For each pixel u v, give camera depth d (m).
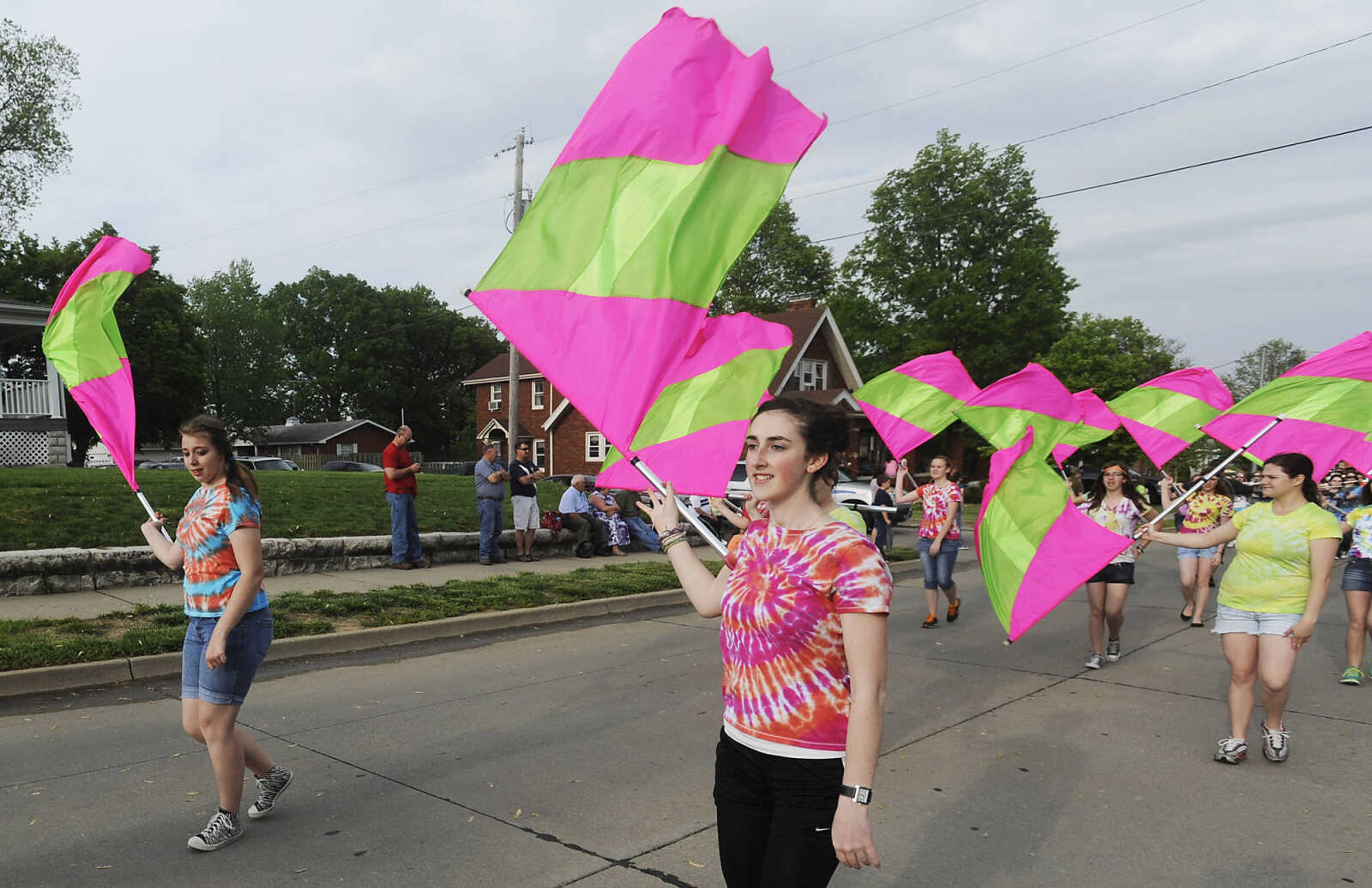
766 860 2.27
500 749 5.45
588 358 2.71
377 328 72.19
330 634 8.22
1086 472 33.88
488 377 47.31
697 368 3.17
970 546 19.83
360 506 14.92
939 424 7.74
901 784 5.03
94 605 8.80
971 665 8.09
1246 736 5.42
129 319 40.91
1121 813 4.61
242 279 58.62
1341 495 14.09
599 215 2.79
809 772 2.23
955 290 38.31
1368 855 4.13
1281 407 6.66
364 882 3.68
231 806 3.97
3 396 23.59
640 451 3.04
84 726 5.71
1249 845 4.23
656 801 4.64
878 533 17.20
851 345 41.75
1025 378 5.88
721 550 2.58
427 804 4.54
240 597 3.72
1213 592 13.27
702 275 2.71
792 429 2.30
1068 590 4.10
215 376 56.84
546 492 20.16
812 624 2.22
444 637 8.98
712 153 2.71
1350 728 6.22
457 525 14.76
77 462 39.81
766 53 2.75
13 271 39.53
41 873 3.69
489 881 3.72
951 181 39.81
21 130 37.31
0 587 9.11
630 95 2.84
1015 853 4.12
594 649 8.53
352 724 5.93
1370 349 6.44
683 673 7.57
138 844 3.98
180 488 13.97
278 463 33.06
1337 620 11.03
